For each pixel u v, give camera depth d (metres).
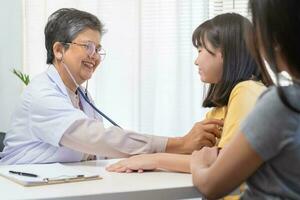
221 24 1.52
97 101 3.28
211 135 1.56
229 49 1.49
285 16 0.83
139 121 3.26
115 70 3.28
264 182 0.93
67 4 3.28
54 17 1.81
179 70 3.22
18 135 1.73
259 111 0.89
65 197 1.08
